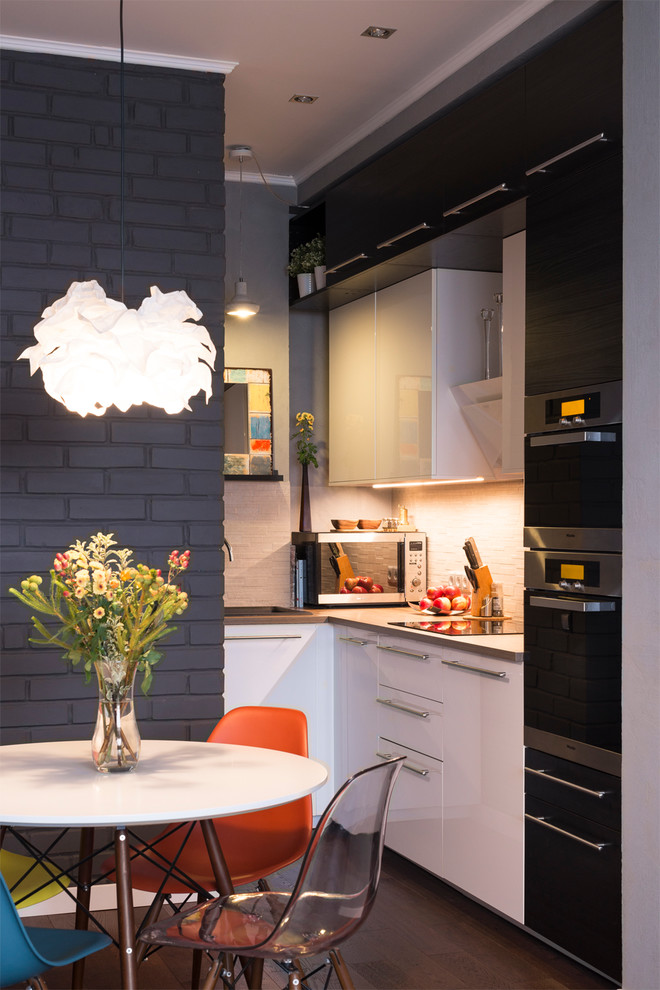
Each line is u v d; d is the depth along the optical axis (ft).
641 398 9.48
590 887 9.95
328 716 15.93
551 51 11.18
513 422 12.81
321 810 15.75
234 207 18.16
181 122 13.03
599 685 9.90
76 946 7.17
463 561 16.47
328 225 16.70
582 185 10.56
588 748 10.02
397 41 12.81
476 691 11.94
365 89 14.30
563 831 10.33
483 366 15.06
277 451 18.20
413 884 13.05
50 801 7.24
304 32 12.50
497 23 12.28
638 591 9.41
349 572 17.34
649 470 9.33
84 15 11.90
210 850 8.11
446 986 9.94
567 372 10.70
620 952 9.55
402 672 13.69
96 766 8.36
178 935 6.99
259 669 15.57
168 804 7.15
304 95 14.49
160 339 7.20
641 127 9.52
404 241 14.14
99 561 8.75
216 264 13.07
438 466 14.76
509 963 10.50
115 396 7.29
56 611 8.41
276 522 18.06
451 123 13.10
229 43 12.75
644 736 9.26
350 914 6.88
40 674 12.20
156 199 12.87
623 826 9.48
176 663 12.71
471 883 11.99
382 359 16.35
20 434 12.28
